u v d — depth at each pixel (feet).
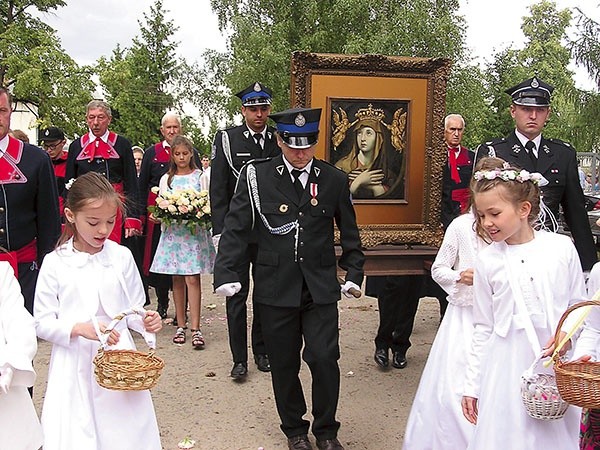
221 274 13.14
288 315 13.43
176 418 15.76
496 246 10.26
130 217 22.63
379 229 16.14
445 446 11.95
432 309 27.22
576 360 8.96
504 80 88.79
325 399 13.42
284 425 14.01
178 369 19.33
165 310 25.23
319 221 13.37
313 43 85.35
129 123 131.54
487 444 9.80
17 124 104.99
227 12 94.27
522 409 9.57
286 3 89.40
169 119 24.68
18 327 9.17
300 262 13.23
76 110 100.32
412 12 77.36
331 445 13.56
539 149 15.58
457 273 12.39
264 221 13.35
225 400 16.94
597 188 60.70
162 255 21.38
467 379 10.72
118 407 10.21
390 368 19.42
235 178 18.39
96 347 10.50
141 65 136.67
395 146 16.08
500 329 9.99
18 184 13.19
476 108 77.71
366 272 15.89
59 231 13.91
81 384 10.33
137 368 9.30
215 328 23.98
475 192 10.08
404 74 15.87
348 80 15.62
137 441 10.25
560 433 9.43
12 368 8.85
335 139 15.72
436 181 16.22
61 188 25.25
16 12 103.14
